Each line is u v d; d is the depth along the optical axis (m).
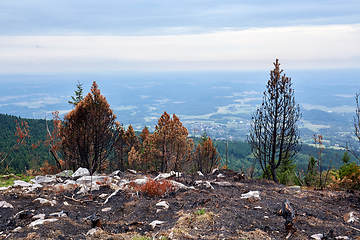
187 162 21.72
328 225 7.15
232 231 6.24
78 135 16.53
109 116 17.33
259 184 13.17
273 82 14.12
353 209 9.10
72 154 17.59
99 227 6.80
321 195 10.92
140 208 8.41
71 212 8.13
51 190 10.83
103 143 17.52
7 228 6.80
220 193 10.42
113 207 8.81
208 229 6.31
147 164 24.77
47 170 18.55
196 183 11.84
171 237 5.84
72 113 16.84
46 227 6.57
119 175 13.99
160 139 21.95
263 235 6.09
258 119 14.73
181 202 8.80
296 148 14.35
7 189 10.84
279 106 14.12
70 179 13.56
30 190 10.77
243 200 9.22
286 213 6.84
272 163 14.83
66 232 6.46
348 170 13.25
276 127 14.33
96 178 12.33
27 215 7.59
